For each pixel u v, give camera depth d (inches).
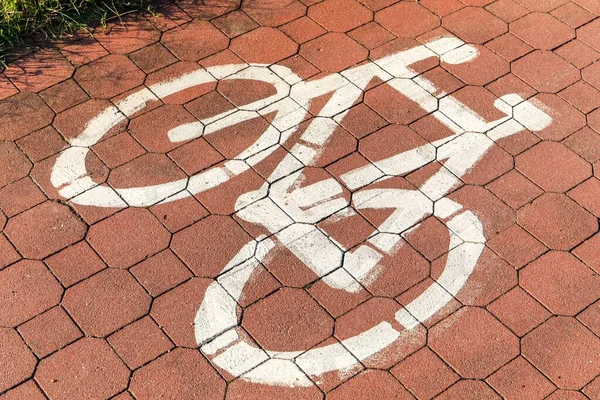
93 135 68.4
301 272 60.2
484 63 74.1
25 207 63.6
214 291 59.1
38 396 54.1
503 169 66.3
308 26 77.4
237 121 69.5
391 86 72.3
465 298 58.9
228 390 54.5
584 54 74.9
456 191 64.9
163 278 59.7
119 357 55.9
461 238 62.1
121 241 61.8
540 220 63.1
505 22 77.8
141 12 78.3
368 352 56.3
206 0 79.6
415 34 76.7
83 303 58.4
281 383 54.9
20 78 72.5
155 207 63.8
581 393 54.3
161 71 73.2
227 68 73.6
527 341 56.7
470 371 55.4
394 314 58.1
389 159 66.9
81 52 74.7
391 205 64.1
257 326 57.4
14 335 56.8
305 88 72.1
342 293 59.1
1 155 66.7
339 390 54.6
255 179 65.6
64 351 56.1
